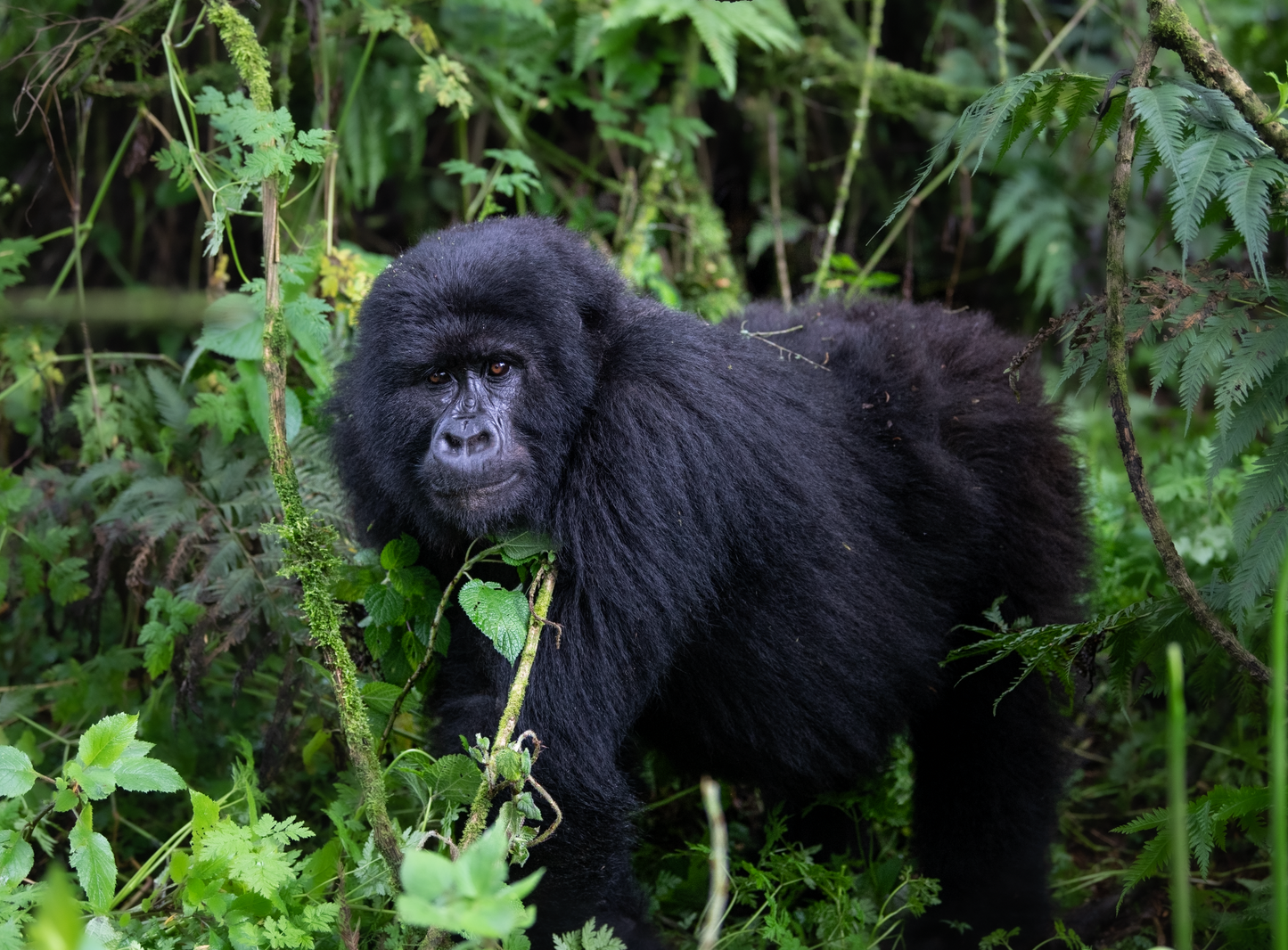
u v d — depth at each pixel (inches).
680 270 280.1
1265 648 149.6
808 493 148.3
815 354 170.2
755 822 196.2
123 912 128.6
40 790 171.3
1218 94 135.7
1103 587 208.1
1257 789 131.4
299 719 187.9
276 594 169.9
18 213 256.1
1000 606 170.9
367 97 261.7
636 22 276.8
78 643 200.7
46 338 205.8
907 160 317.1
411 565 149.1
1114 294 135.5
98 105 251.4
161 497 181.3
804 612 151.3
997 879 169.5
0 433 214.8
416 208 289.4
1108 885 189.0
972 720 172.4
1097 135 151.9
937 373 171.9
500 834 89.9
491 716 135.3
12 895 124.3
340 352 197.9
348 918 123.9
